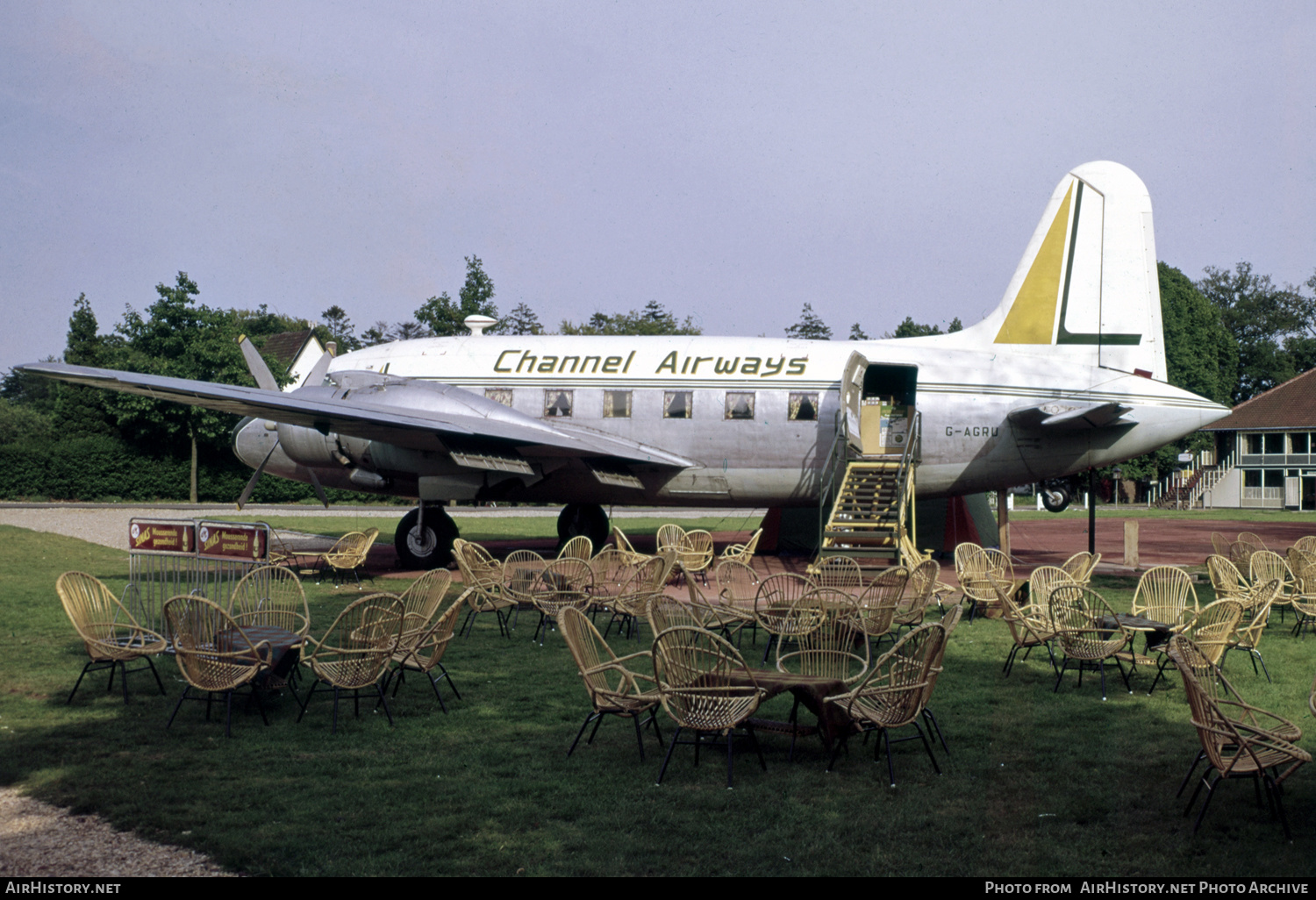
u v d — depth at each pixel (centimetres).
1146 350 1850
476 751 663
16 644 1009
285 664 791
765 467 1823
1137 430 1775
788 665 943
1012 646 1052
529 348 1941
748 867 474
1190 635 808
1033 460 1809
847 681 657
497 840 504
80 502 4053
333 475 1881
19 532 2322
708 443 1827
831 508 1844
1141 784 605
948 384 1803
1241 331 7994
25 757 639
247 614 888
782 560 1992
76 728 708
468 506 4372
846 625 880
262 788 583
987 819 539
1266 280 8038
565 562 1116
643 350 1891
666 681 616
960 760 654
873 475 1756
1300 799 579
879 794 583
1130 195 1867
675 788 592
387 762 636
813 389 1806
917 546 2053
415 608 914
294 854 483
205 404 1572
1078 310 1873
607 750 670
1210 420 1762
